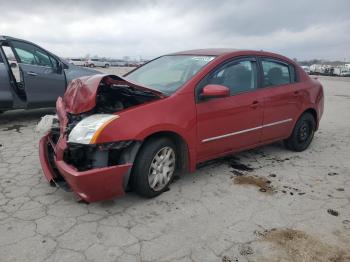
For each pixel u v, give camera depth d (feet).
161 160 11.13
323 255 8.52
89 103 10.21
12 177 12.64
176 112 11.09
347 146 18.61
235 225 9.77
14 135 18.65
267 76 14.71
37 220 9.67
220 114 12.37
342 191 12.41
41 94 21.04
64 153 10.08
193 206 10.81
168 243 8.82
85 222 9.66
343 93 51.06
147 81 13.48
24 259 8.00
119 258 8.17
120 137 9.77
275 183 12.89
